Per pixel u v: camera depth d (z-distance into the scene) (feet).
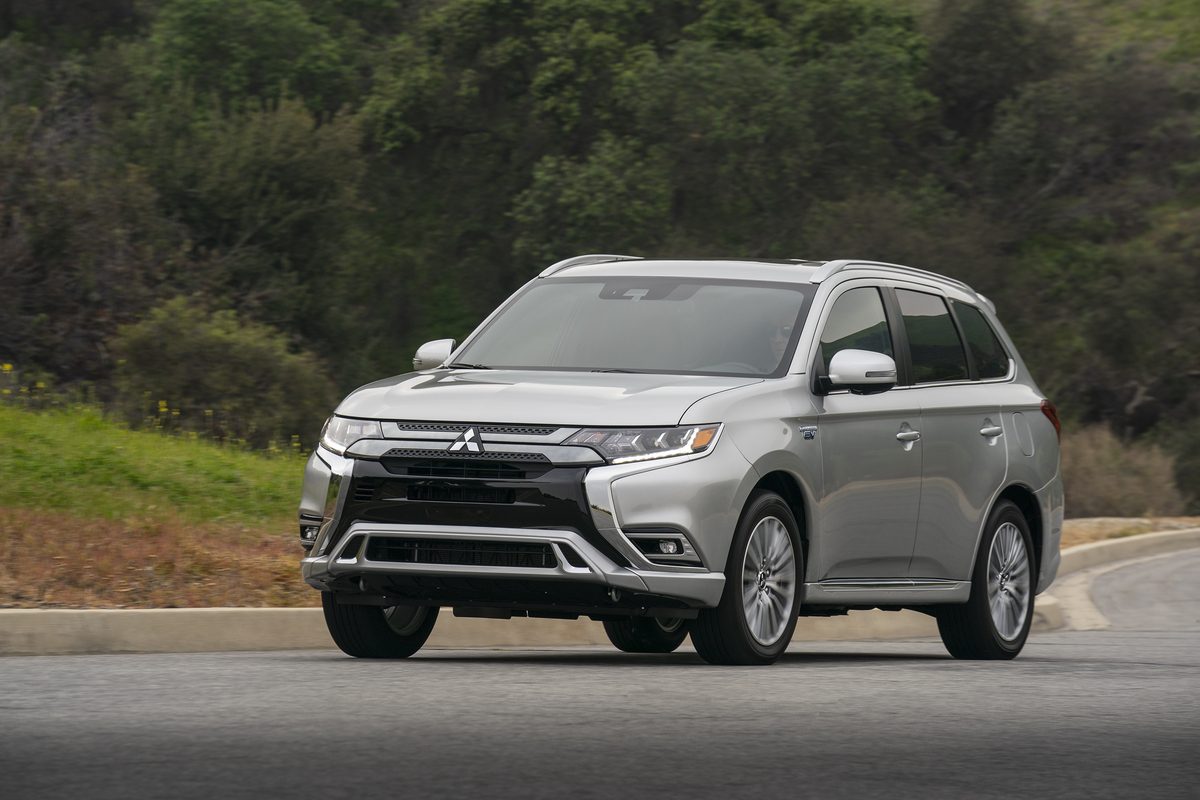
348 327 255.91
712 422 50.98
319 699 40.14
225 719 36.52
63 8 315.99
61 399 152.87
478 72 296.71
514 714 37.81
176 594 72.79
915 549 60.39
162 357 183.52
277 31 300.81
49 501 91.35
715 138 265.95
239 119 249.34
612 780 29.76
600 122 288.10
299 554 86.48
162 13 307.78
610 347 57.41
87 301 196.03
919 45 313.12
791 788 29.40
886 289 62.34
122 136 241.55
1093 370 287.48
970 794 29.30
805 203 276.62
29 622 58.70
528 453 49.60
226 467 114.11
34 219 193.57
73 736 33.94
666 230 269.23
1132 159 322.14
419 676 46.06
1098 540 142.10
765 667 51.57
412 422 51.03
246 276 241.14
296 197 246.06
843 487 56.08
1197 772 31.99
